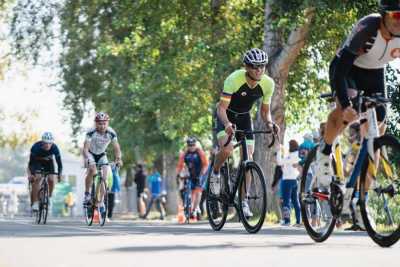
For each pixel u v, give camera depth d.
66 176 163.88
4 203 104.56
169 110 71.19
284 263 13.40
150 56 65.19
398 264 13.19
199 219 49.34
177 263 13.34
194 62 63.78
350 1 46.41
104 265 13.07
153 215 83.31
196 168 47.91
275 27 47.19
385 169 16.56
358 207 17.33
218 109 25.45
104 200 36.56
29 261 13.83
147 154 88.19
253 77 24.94
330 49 54.94
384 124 18.33
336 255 14.85
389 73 39.62
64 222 43.75
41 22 84.62
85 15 81.94
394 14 16.47
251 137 25.73
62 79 87.62
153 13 63.78
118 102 81.38
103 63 83.56
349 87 17.67
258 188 24.50
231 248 16.50
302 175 19.42
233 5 59.03
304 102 60.03
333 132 17.97
